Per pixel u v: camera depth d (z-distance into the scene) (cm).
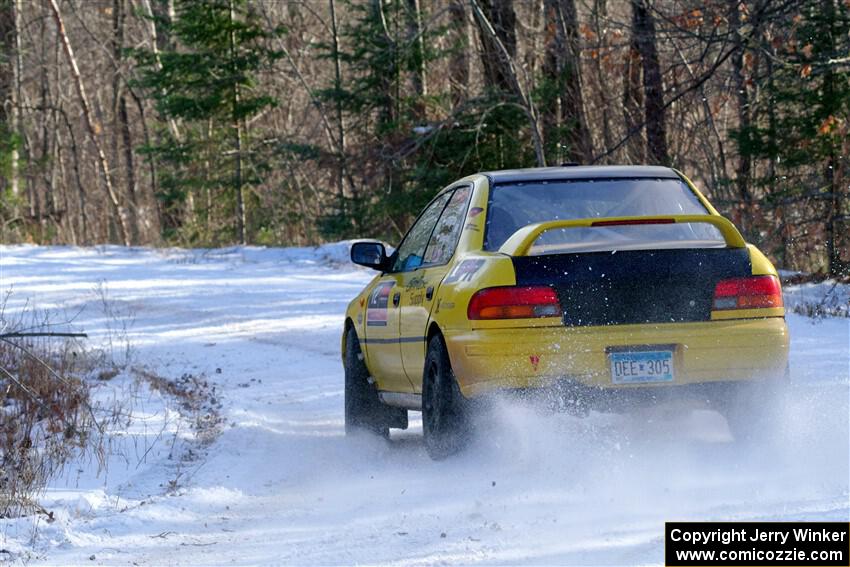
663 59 9162
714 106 9062
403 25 10875
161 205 14850
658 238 2231
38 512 2012
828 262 6819
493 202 2320
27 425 2744
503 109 9550
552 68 9650
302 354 4472
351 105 10931
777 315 2091
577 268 2052
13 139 13550
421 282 2416
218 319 5584
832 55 6725
